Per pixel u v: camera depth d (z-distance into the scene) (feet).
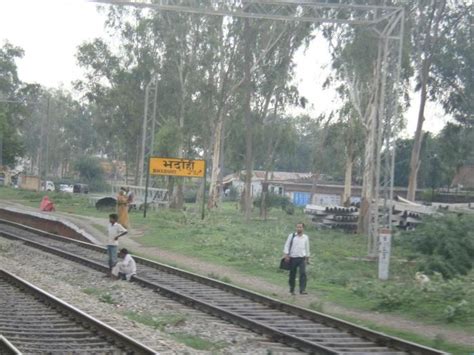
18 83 278.87
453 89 158.40
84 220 129.70
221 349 38.45
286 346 40.29
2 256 83.87
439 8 148.15
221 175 207.62
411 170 162.40
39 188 259.39
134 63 194.08
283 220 171.01
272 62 171.01
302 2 80.94
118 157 293.23
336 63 151.74
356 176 278.05
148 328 42.65
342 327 44.98
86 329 40.78
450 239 71.92
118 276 66.95
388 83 110.11
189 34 177.47
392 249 99.30
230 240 103.45
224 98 177.27
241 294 58.59
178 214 142.20
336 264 87.81
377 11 94.27
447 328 47.03
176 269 71.72
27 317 43.65
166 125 169.68
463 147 164.96
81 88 214.07
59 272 71.72
